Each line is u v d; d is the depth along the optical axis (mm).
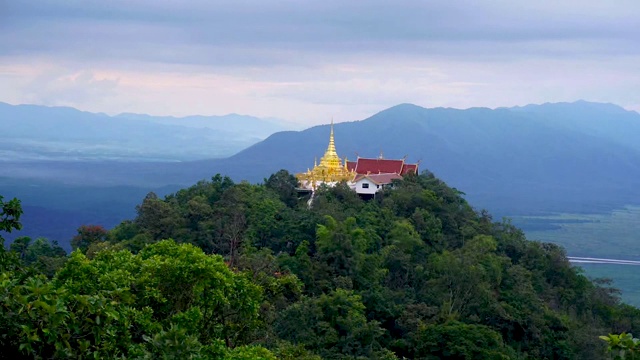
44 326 30359
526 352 98625
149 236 109188
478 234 131125
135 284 47250
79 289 45406
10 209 41906
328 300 82938
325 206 124750
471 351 83938
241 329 54500
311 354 69188
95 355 32562
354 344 79312
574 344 103250
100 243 105188
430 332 86812
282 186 136000
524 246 138125
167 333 33781
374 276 103125
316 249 109812
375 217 124625
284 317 78250
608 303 134250
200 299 50125
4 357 30188
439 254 118250
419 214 127438
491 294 102625
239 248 105000
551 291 124312
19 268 40844
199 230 112938
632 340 31344
